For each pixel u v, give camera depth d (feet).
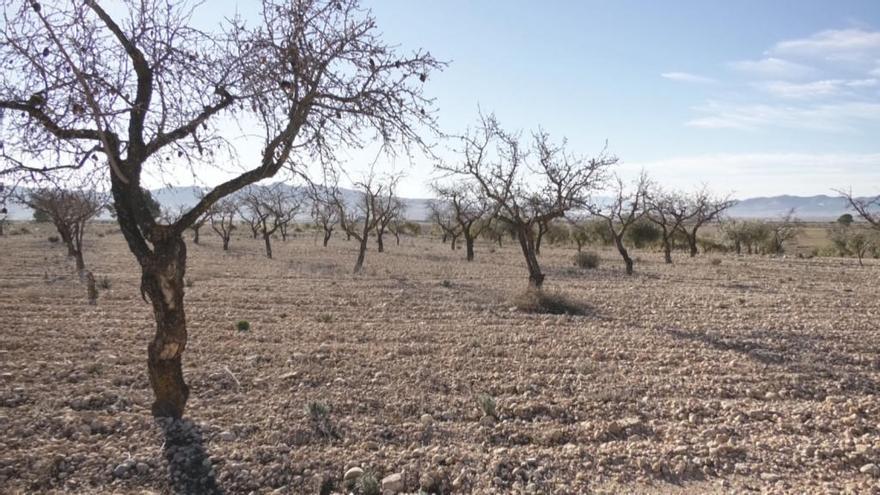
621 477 19.88
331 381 29.73
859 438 23.15
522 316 50.37
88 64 18.78
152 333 40.01
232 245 166.91
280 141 20.65
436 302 57.82
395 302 57.31
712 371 32.68
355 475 19.27
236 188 21.25
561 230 201.16
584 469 20.36
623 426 24.09
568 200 64.44
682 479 19.95
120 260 103.60
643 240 175.94
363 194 94.02
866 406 26.61
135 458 19.90
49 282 69.41
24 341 36.99
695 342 39.70
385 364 32.96
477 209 123.95
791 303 59.62
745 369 33.06
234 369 31.27
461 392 28.48
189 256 119.44
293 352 35.27
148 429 22.21
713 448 21.77
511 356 35.55
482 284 74.38
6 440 21.21
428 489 18.90
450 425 24.17
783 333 43.04
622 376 31.30
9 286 65.41
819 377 31.91
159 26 19.45
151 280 21.67
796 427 24.43
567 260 122.11
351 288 68.18
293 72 19.80
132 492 18.08
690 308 55.67
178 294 22.17
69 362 31.99
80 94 17.88
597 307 56.03
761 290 71.00
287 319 47.21
